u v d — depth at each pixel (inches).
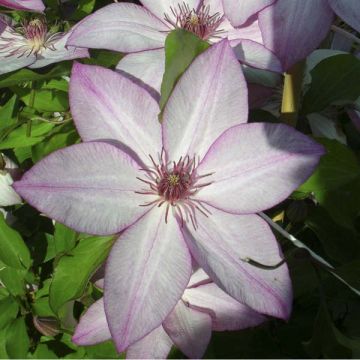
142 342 9.7
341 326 11.8
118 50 10.7
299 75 10.5
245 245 9.1
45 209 8.6
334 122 12.1
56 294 9.2
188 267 9.0
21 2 11.4
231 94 9.3
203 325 9.8
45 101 11.5
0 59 12.1
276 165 8.9
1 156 11.3
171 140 9.6
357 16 9.4
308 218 10.9
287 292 8.6
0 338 11.9
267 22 9.8
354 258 10.7
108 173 9.4
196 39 9.0
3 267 12.0
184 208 9.6
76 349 11.5
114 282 8.6
